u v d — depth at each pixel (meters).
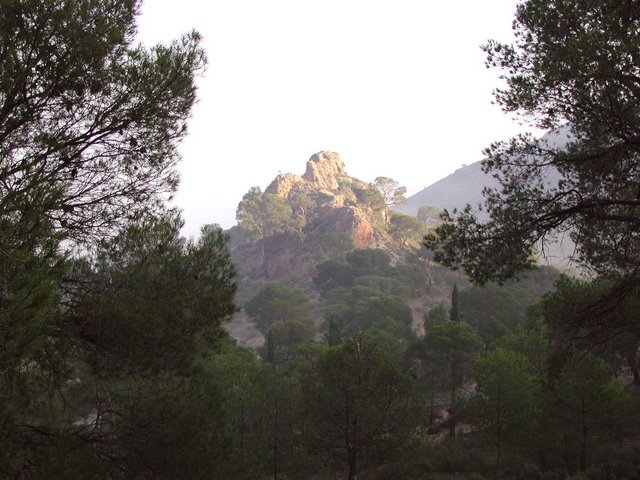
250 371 23.48
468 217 9.49
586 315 10.55
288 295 90.88
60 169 7.30
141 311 7.28
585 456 23.70
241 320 113.19
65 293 7.32
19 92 6.71
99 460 7.04
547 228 9.09
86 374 8.72
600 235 9.38
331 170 182.62
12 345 4.39
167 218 8.44
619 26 7.42
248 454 18.95
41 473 6.16
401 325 66.75
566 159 8.95
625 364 30.25
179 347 7.61
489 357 25.25
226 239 8.95
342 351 20.17
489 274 9.35
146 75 7.75
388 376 20.08
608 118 7.81
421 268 119.94
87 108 7.59
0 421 5.36
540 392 23.73
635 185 8.57
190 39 8.53
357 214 136.25
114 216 8.12
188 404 8.27
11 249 4.77
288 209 146.25
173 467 7.47
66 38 6.87
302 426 22.19
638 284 9.23
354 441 19.55
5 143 6.75
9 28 6.52
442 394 46.25
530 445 24.38
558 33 8.33
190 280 8.28
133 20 7.98
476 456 26.62
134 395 8.43
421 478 24.31
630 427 23.28
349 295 90.44
